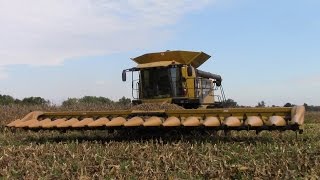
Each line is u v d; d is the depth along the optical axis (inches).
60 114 503.5
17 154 390.3
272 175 284.2
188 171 299.9
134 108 499.2
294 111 398.6
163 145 404.2
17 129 641.0
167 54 609.9
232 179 287.4
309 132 564.1
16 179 291.9
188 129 440.5
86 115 491.5
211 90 694.5
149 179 281.0
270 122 394.0
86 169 310.0
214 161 324.5
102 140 482.0
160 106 491.5
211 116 433.1
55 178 289.9
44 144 455.2
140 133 472.4
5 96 1256.2
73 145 428.8
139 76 612.1
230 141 434.3
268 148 379.6
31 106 912.3
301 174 287.4
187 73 561.0
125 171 305.0
